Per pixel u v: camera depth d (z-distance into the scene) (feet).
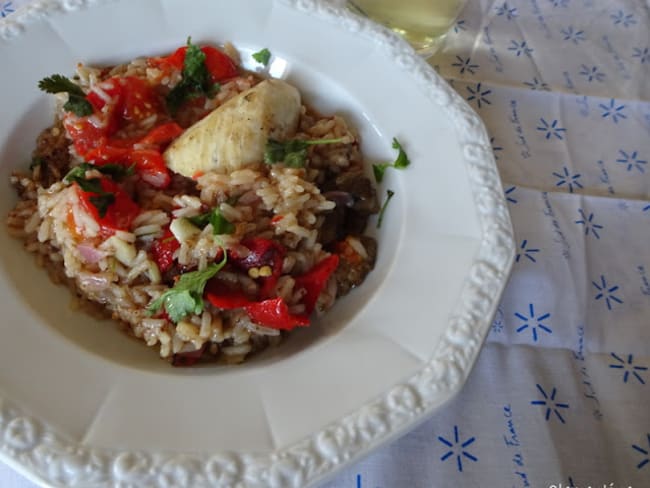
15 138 0.73
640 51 1.09
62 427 0.49
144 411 0.51
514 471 0.60
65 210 0.64
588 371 0.70
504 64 1.04
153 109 0.77
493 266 0.60
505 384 0.67
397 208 0.71
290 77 0.83
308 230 0.68
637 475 0.62
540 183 0.88
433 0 0.91
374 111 0.77
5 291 0.60
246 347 0.63
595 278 0.78
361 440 0.49
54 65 0.77
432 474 0.60
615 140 0.94
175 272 0.65
